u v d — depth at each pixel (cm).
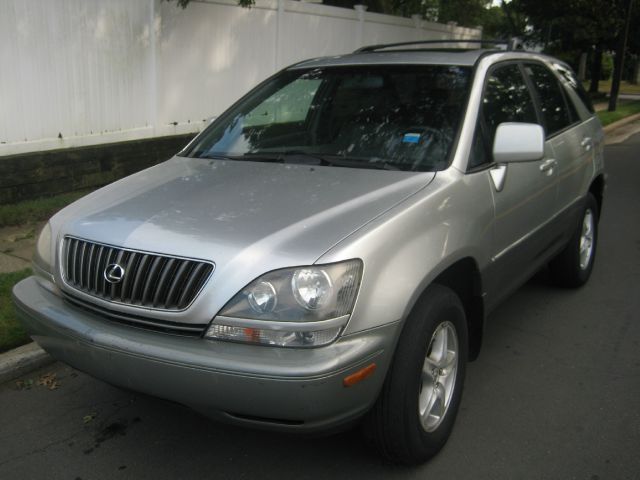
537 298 518
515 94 417
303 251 254
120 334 266
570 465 307
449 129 349
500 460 311
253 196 306
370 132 365
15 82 673
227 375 243
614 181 1008
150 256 268
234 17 924
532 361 413
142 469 306
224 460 312
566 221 473
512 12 2448
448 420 316
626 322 474
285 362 241
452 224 304
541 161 414
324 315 246
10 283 477
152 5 802
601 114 1956
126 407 359
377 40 1248
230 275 252
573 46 2619
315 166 349
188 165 377
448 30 1497
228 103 946
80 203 331
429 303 285
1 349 398
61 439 330
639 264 605
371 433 283
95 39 746
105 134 776
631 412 353
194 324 254
